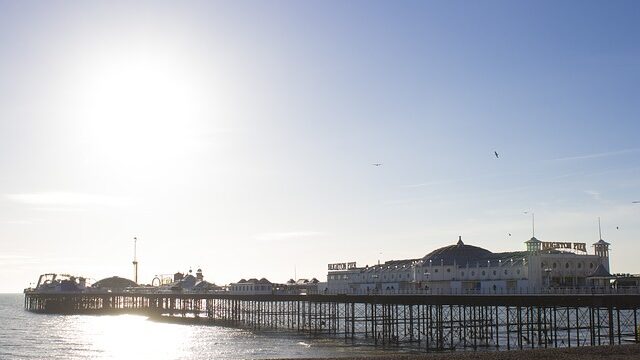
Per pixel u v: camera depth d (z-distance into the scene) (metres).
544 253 110.00
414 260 146.75
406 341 103.00
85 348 105.94
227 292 169.25
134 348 104.75
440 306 94.75
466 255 125.31
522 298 84.25
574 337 104.81
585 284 104.38
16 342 115.56
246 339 113.88
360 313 195.88
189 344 108.56
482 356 64.88
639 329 84.06
